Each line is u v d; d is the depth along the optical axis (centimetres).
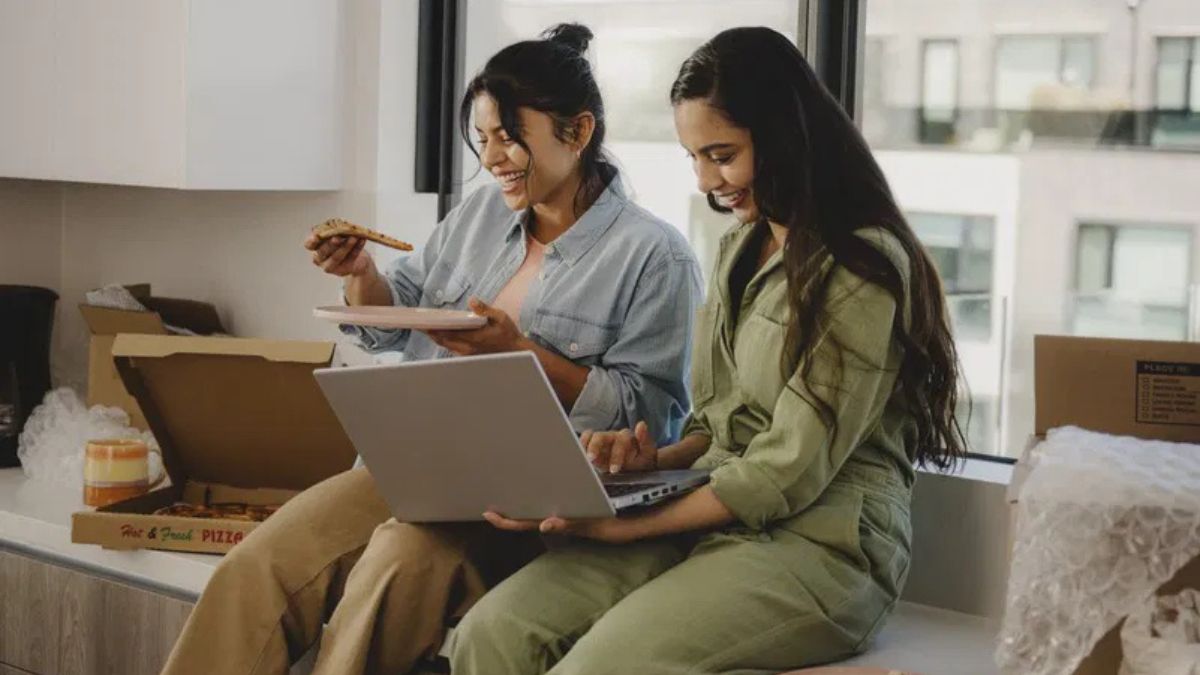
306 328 394
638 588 265
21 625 347
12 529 348
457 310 309
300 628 291
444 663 285
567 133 306
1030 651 231
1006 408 355
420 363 252
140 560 326
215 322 402
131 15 367
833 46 338
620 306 309
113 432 377
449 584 281
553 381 304
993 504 301
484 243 328
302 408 335
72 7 381
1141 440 248
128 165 371
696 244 370
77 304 441
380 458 271
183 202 417
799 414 257
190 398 339
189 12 355
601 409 302
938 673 266
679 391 314
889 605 275
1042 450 244
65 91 384
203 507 344
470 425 255
